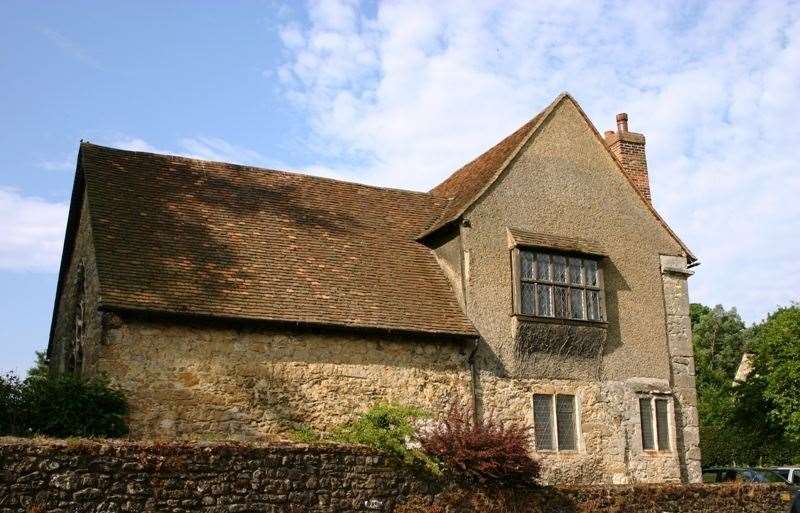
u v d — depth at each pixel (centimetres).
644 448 1856
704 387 5125
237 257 1622
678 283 2058
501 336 1741
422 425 1569
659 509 1483
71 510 981
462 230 1783
